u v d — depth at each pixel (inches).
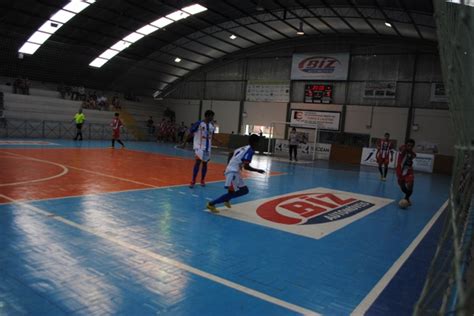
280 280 149.3
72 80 1139.3
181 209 260.4
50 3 806.5
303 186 419.2
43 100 992.2
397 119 922.7
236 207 281.3
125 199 277.1
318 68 1018.7
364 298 138.1
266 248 189.3
